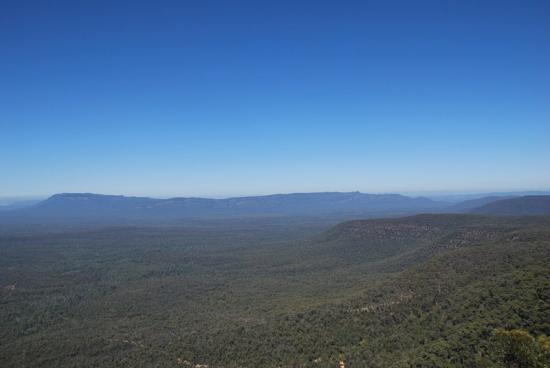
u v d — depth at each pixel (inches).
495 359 2165.4
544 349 2037.4
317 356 3019.2
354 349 2938.0
